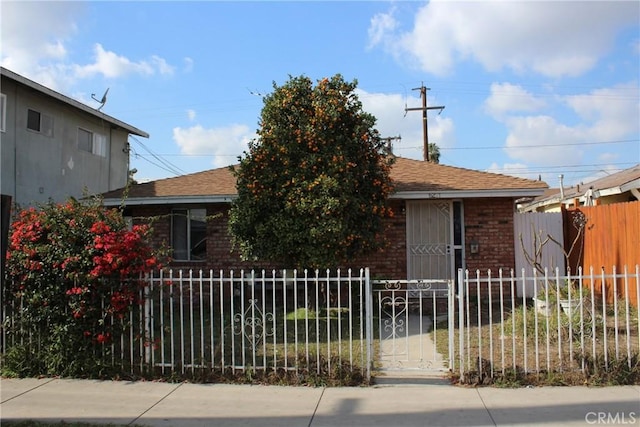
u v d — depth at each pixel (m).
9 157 16.84
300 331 9.40
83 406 5.77
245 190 10.67
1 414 5.55
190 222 13.42
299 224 10.19
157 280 6.82
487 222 12.62
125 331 6.84
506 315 10.55
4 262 5.44
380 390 6.18
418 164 14.69
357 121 10.80
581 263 13.08
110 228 6.91
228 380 6.55
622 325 8.91
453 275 12.62
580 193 17.44
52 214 6.98
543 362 6.79
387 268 12.66
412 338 8.80
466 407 5.56
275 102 10.71
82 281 6.73
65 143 19.58
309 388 6.30
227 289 13.05
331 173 10.16
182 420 5.34
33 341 6.95
